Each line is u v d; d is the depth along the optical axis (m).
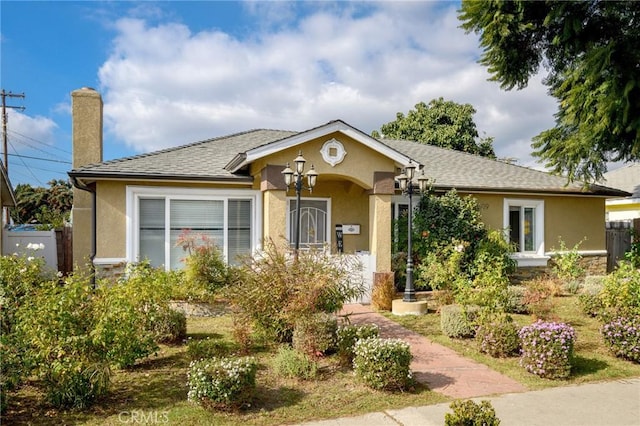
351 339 6.70
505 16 12.73
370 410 5.16
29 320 5.13
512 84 15.27
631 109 11.86
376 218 11.62
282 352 6.52
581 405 5.39
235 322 7.51
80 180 10.63
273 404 5.28
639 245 16.44
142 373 6.32
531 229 15.03
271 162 10.84
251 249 11.87
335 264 8.48
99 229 10.72
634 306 7.71
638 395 5.75
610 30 12.70
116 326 5.54
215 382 4.96
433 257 12.08
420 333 8.71
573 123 13.20
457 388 5.93
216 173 11.47
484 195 14.23
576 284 12.80
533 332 6.63
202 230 11.55
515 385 6.09
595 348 7.79
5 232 14.93
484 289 8.27
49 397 5.09
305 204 12.82
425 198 13.18
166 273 10.08
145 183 11.04
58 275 8.16
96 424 4.71
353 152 11.46
